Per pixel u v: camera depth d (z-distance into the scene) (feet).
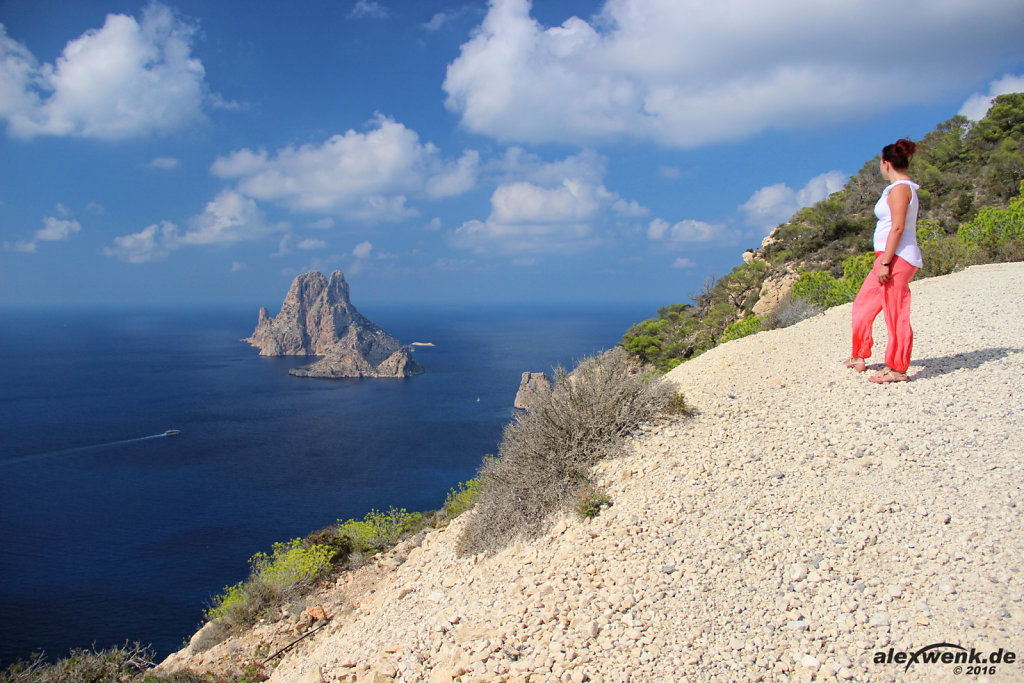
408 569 23.68
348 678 14.70
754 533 14.28
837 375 23.52
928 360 23.31
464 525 22.43
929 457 15.98
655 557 14.33
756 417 20.90
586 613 13.30
